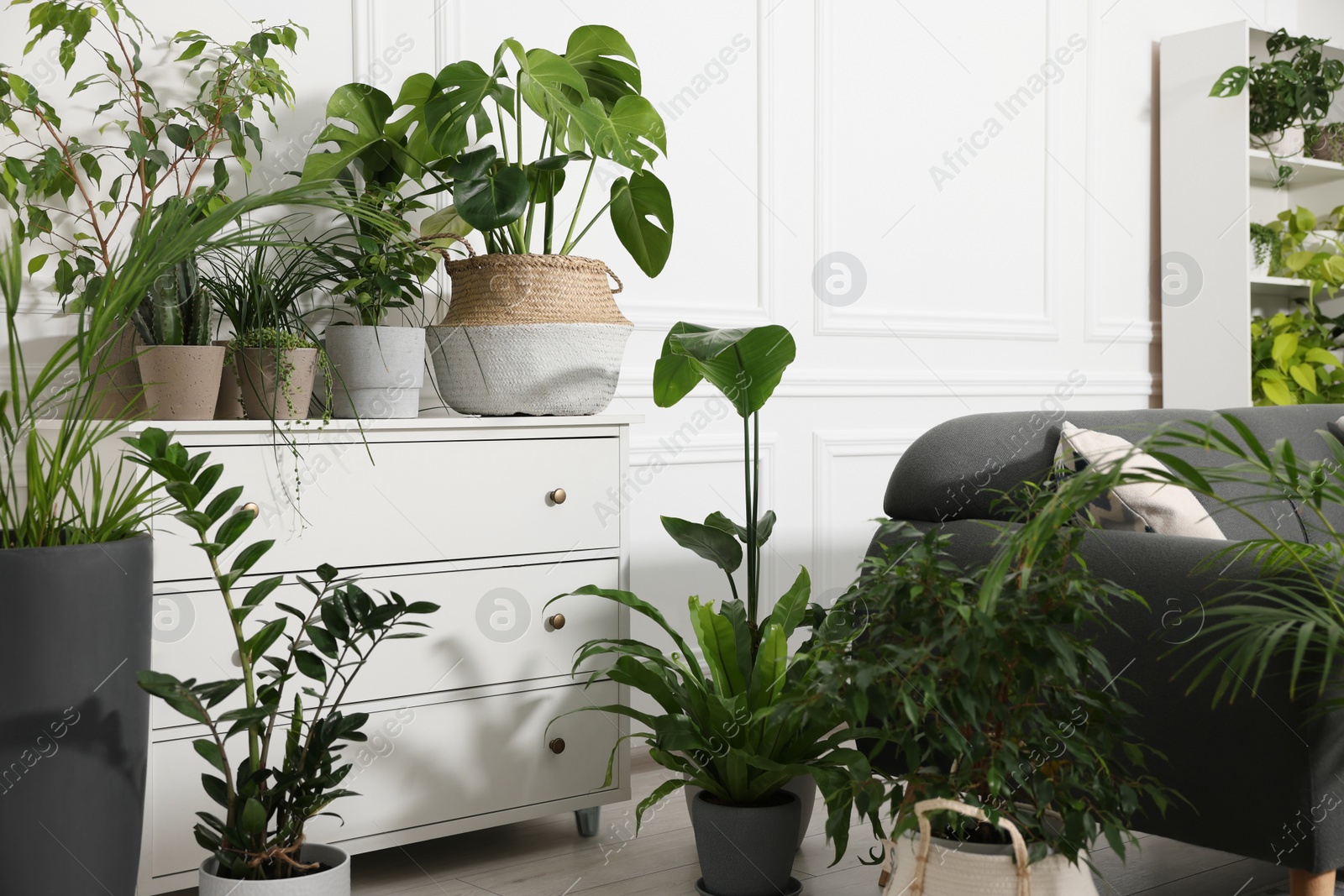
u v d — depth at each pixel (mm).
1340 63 3898
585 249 2691
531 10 2611
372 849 1901
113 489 1533
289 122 2289
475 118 2180
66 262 1972
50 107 1930
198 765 1771
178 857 1750
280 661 1603
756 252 2971
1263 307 4258
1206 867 1988
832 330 3113
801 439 3061
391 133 2215
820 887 1936
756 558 2049
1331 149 4023
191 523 1510
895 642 1585
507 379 2113
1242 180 3645
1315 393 3852
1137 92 3855
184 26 2170
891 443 3232
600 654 2154
